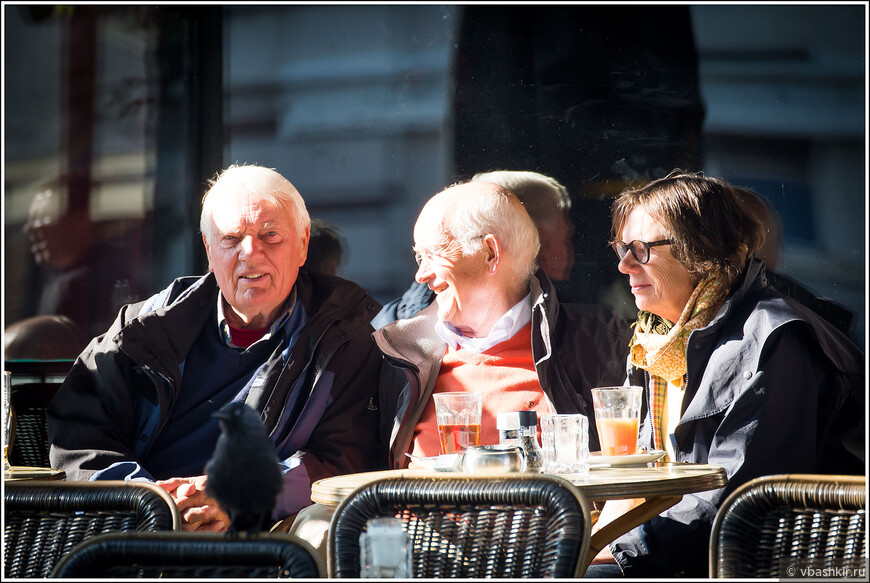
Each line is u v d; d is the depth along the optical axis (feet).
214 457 17.15
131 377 40.81
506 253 42.86
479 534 21.45
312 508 34.96
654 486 24.58
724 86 43.57
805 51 42.86
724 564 20.61
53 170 47.14
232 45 47.37
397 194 45.11
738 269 35.50
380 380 41.70
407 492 21.99
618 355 41.52
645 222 37.60
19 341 46.19
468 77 45.42
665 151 43.91
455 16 45.57
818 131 42.57
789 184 42.70
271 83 47.01
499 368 40.73
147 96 47.34
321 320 41.45
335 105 46.37
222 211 42.86
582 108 44.52
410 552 19.21
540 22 45.06
